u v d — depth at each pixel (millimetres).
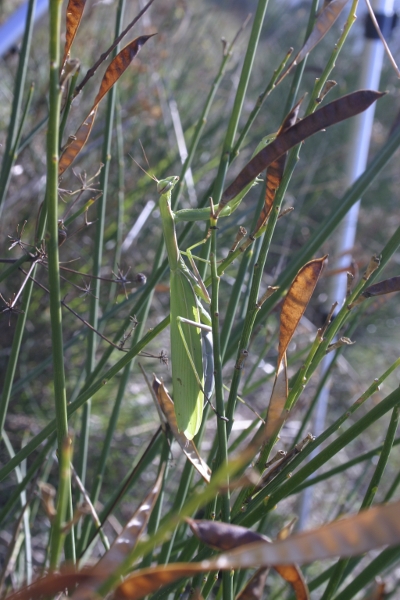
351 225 445
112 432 314
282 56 887
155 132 578
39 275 490
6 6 632
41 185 459
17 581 303
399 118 300
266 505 238
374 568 238
